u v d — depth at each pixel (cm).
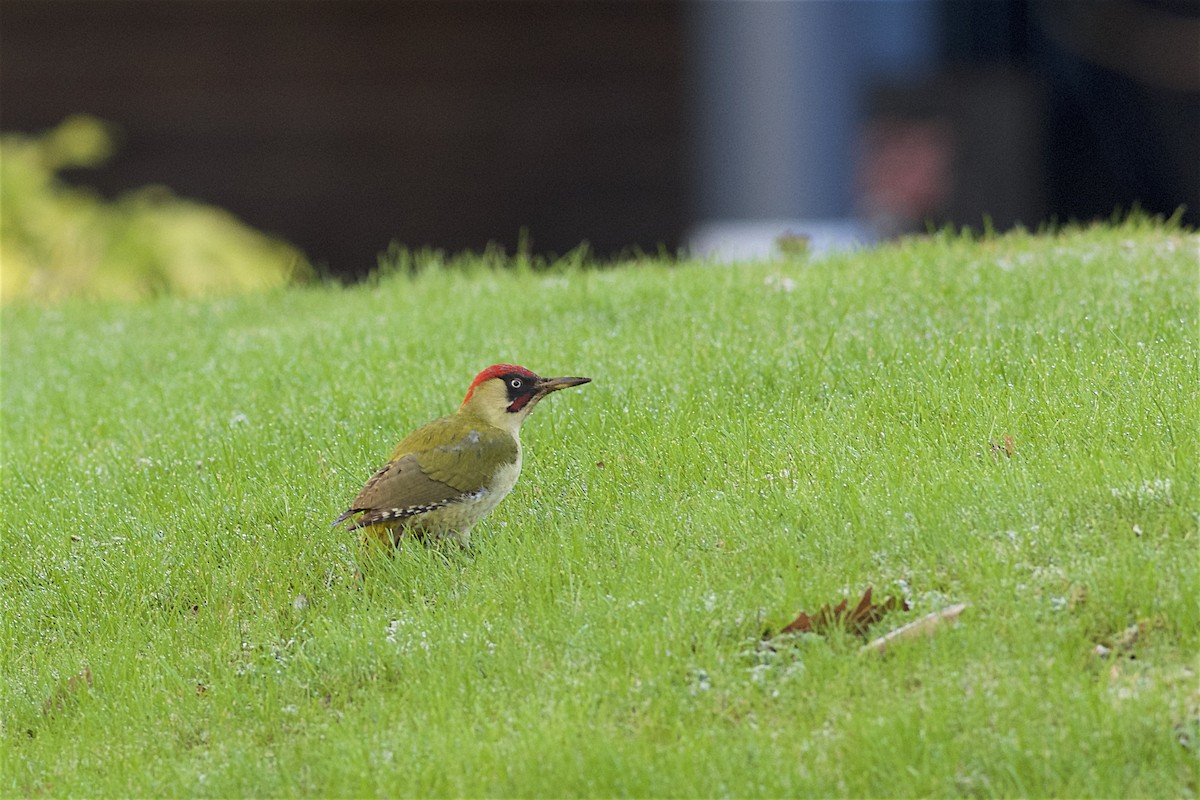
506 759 773
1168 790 696
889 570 891
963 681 788
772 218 2728
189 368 1496
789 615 860
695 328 1381
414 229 2883
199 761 841
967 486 934
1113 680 770
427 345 1422
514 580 935
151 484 1156
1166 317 1208
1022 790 705
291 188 2886
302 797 786
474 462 977
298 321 1691
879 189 2661
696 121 2794
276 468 1151
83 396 1443
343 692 878
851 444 1043
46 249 2381
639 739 780
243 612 979
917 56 2666
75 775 837
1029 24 2633
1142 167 2625
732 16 2739
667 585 895
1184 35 2564
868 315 1358
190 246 2423
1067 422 1006
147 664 930
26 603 1023
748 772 741
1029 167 2623
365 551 1002
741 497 984
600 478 1059
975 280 1444
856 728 753
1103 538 871
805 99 2700
